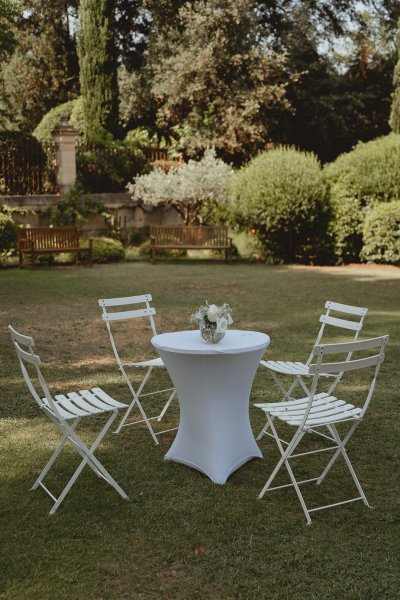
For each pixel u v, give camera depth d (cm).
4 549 327
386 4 2605
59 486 400
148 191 1714
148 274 1392
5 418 518
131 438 487
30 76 2698
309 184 1578
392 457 447
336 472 426
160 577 304
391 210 1574
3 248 1513
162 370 664
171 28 2192
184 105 2147
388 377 641
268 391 594
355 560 319
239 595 289
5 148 1659
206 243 1633
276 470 384
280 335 815
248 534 343
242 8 2088
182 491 395
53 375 640
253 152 2189
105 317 526
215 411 415
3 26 1788
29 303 1028
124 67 2605
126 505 375
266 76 2084
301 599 287
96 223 1773
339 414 394
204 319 429
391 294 1153
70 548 328
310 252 1673
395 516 365
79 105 2242
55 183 1748
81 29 2147
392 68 2531
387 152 1630
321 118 2392
